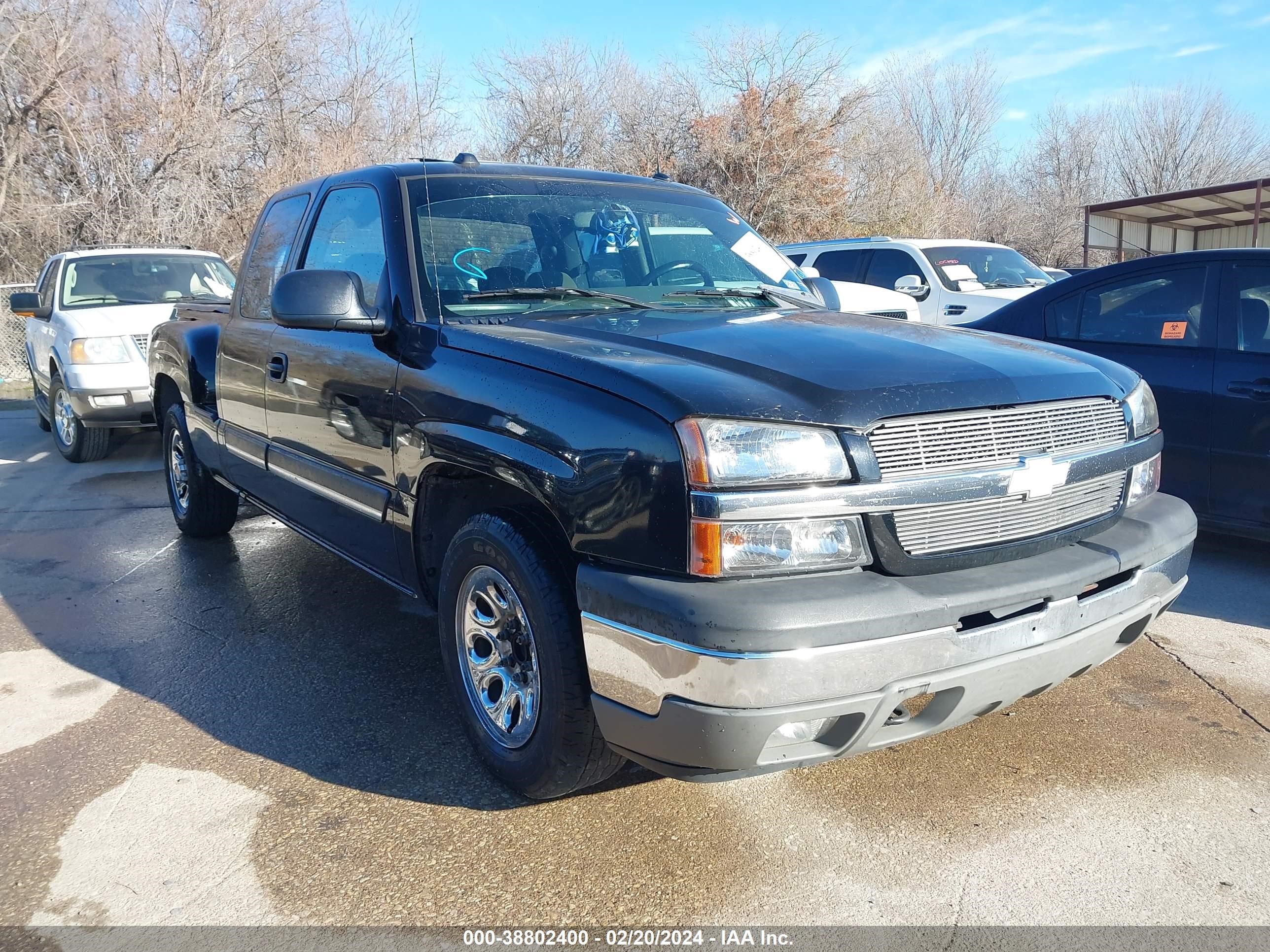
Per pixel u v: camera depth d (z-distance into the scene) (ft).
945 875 8.52
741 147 76.13
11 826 9.39
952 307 31.50
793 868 8.63
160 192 60.18
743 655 7.19
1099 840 8.99
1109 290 18.10
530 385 8.82
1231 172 124.47
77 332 25.79
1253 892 8.23
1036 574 8.27
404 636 14.05
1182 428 16.49
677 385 7.91
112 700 12.10
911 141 109.60
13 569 17.56
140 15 62.69
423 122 74.90
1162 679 12.38
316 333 12.44
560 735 8.63
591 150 83.56
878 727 7.86
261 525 20.53
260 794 9.89
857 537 7.74
